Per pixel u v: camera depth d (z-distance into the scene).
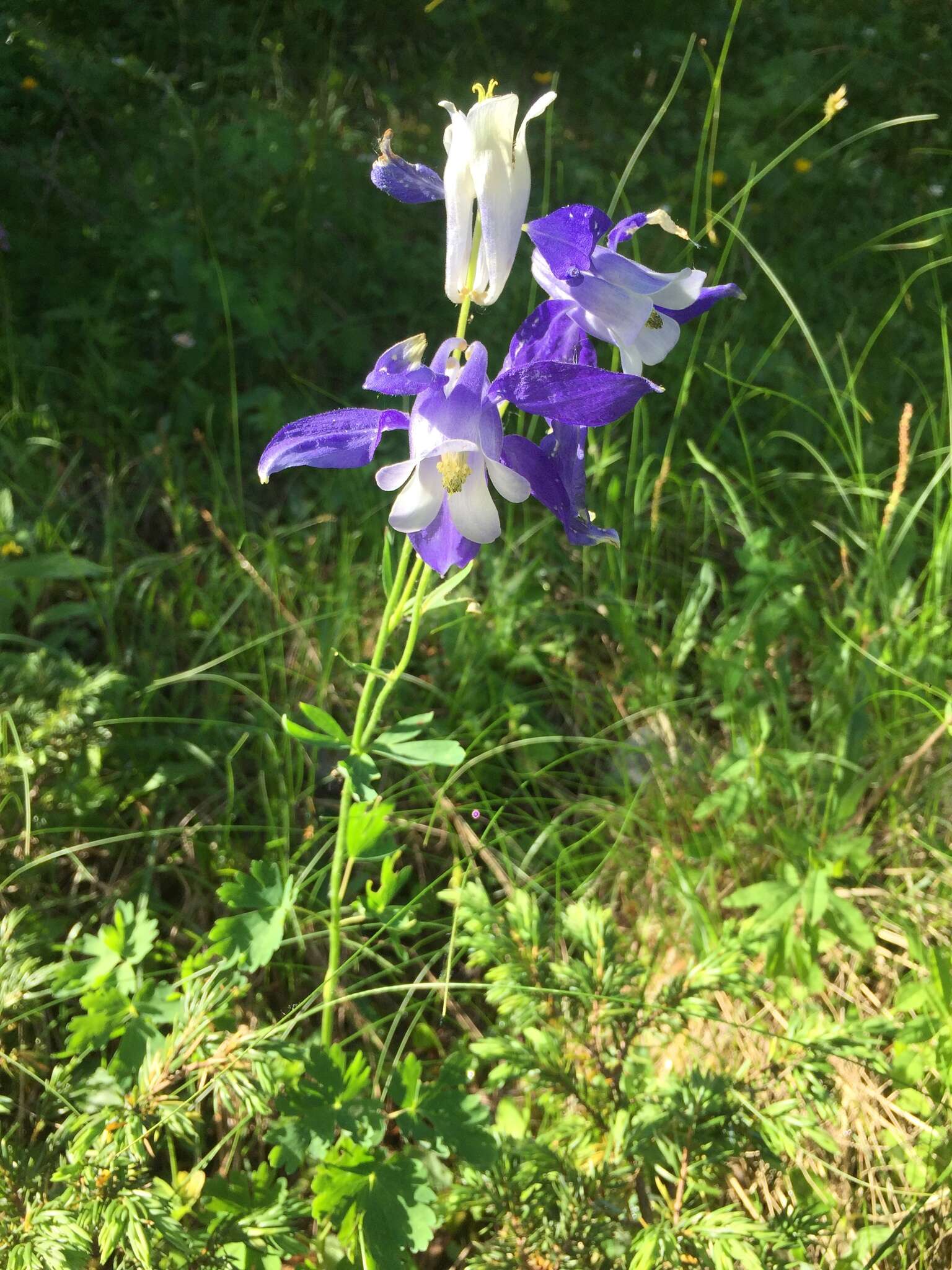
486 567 0.55
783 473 0.62
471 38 0.91
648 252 0.75
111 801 0.45
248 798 0.47
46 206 0.68
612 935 0.35
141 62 0.79
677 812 0.48
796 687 0.54
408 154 0.79
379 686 0.51
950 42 1.04
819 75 0.96
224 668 0.51
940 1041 0.37
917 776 0.48
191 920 0.43
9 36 0.69
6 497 0.51
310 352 0.65
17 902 0.42
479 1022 0.43
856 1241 0.35
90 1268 0.29
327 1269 0.34
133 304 0.65
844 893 0.45
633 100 0.90
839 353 0.72
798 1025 0.35
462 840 0.46
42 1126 0.34
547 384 0.25
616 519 0.57
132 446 0.60
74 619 0.52
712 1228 0.30
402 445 0.61
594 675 0.54
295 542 0.56
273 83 0.83
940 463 0.60
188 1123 0.31
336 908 0.35
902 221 0.85
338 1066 0.33
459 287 0.27
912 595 0.52
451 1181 0.37
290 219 0.71
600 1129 0.33
